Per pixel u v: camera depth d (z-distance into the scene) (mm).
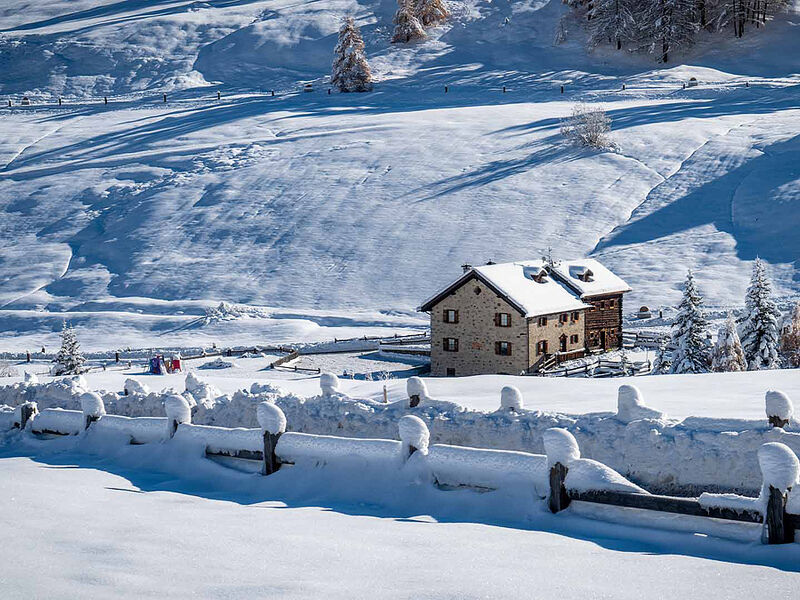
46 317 86062
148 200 112438
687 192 94188
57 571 6957
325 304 82812
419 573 7074
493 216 94625
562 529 9680
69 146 137875
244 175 114875
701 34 164250
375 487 11570
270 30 193375
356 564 7418
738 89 132875
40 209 115312
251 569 7180
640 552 8203
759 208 86938
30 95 175625
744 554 8352
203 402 17203
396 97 149625
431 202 99688
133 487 12414
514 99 141750
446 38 180000
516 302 53594
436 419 13797
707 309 68562
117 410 18547
